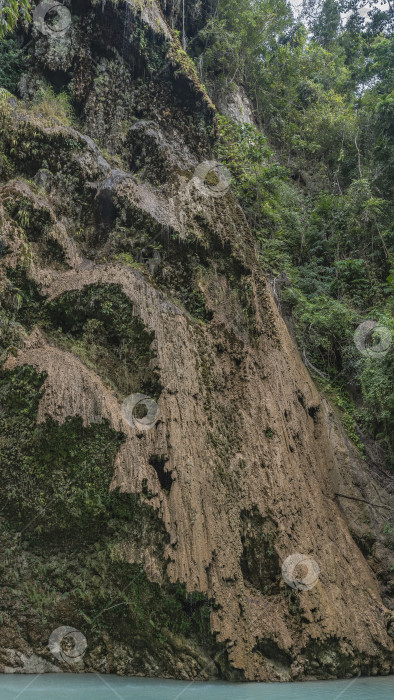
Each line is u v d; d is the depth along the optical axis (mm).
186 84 13539
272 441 9805
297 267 16266
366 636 9055
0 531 7652
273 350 11062
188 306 10625
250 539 8797
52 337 8852
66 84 11945
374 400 13383
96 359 8836
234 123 17188
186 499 8031
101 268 9445
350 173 20219
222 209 11836
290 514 9258
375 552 11375
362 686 7703
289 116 21328
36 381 7914
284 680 7816
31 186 9922
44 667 7379
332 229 17469
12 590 7531
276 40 23469
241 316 10969
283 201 17094
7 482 7680
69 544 7824
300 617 8398
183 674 7438
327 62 24484
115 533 7746
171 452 8203
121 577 7656
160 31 13359
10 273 8805
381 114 18719
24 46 11852
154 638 7605
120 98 12453
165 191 11500
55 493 7645
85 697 6160
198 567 7668
